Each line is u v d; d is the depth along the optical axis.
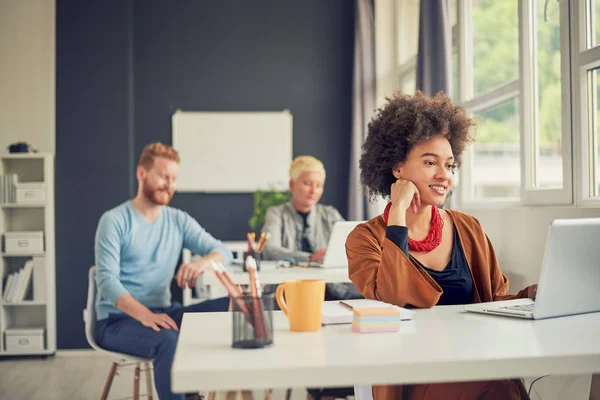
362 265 1.77
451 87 3.54
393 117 1.85
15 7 5.34
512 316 1.47
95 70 5.38
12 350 5.00
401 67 5.02
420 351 1.11
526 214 2.57
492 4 3.44
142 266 2.89
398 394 1.40
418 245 1.78
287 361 1.04
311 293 1.31
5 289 4.99
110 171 5.36
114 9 5.41
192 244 3.11
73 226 5.32
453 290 1.78
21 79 5.33
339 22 5.66
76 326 5.27
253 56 5.63
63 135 5.35
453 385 1.43
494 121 3.44
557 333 1.27
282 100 5.64
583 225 1.43
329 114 5.64
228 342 1.21
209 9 5.62
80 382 4.20
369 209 5.03
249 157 5.56
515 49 3.16
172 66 5.58
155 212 2.98
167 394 2.46
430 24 3.68
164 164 2.92
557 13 2.74
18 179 5.30
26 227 5.30
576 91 2.56
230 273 3.00
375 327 1.28
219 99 5.61
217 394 1.17
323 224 3.92
